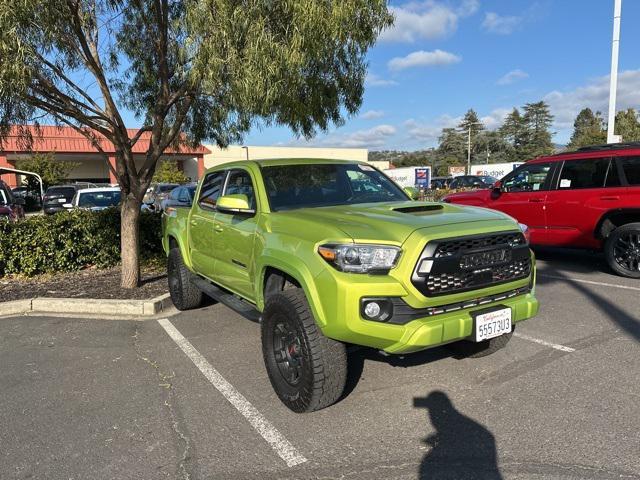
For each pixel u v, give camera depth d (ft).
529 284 12.77
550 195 28.17
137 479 9.65
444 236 10.84
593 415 11.50
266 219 13.67
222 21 16.17
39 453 10.60
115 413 12.29
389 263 10.68
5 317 21.06
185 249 20.18
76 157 138.82
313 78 21.33
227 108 20.43
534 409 11.89
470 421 11.47
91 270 29.45
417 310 10.74
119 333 18.52
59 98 19.88
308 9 16.10
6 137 22.67
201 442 10.89
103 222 29.63
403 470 9.71
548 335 16.97
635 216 25.26
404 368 14.49
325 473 9.71
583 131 325.21
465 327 11.08
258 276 13.43
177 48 19.61
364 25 18.45
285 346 12.44
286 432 11.23
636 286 23.41
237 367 15.05
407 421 11.55
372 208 13.14
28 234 27.43
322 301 10.91
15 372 14.97
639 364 14.29
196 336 17.94
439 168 348.38
